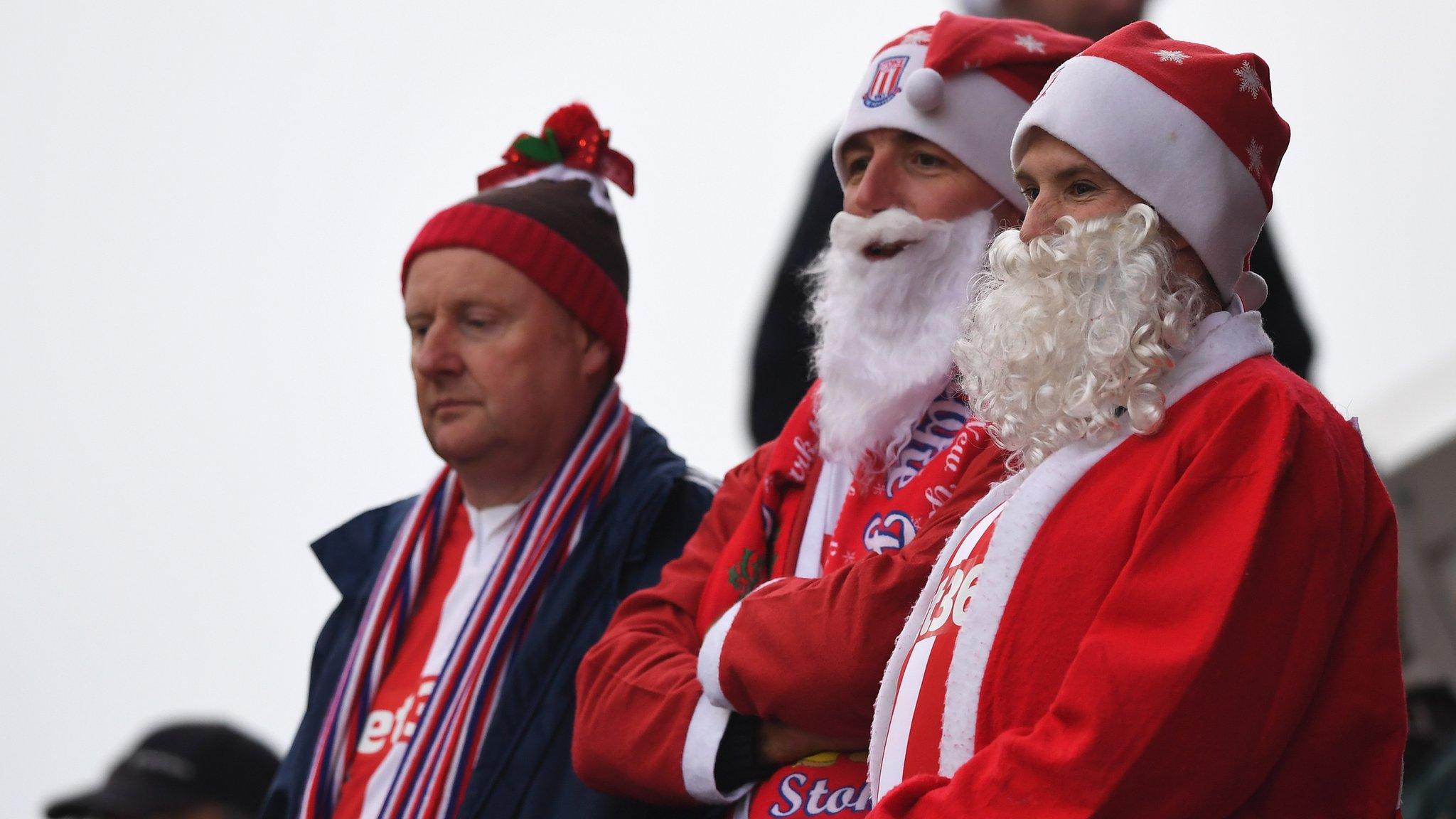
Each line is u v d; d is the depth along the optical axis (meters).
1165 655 8.20
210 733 18.17
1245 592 8.24
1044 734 8.32
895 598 10.23
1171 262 9.28
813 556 11.60
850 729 10.40
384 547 14.97
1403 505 20.47
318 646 14.78
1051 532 8.98
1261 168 9.45
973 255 11.59
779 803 10.66
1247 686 8.19
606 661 11.70
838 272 11.91
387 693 14.03
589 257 14.48
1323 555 8.41
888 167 11.85
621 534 13.71
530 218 14.36
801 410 12.16
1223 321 9.22
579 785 12.52
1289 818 8.46
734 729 10.84
